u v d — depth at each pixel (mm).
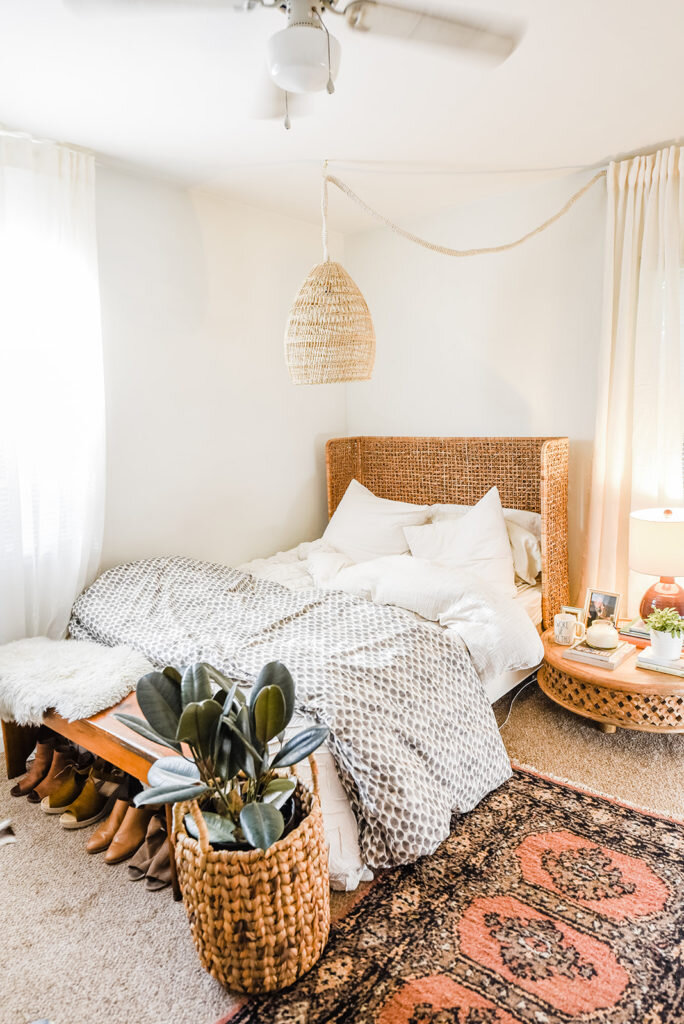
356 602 2543
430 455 3670
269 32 1750
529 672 2852
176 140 2506
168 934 1652
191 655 2186
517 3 1672
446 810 1927
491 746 2195
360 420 4129
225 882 1347
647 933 1574
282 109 2248
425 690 2080
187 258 3127
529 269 3262
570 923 1609
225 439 3402
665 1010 1378
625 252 2826
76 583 2689
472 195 3295
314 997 1434
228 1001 1451
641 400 2832
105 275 2801
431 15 1603
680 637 2416
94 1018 1416
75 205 2570
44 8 1620
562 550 3119
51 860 1938
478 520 3111
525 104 2256
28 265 2459
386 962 1517
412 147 2639
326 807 1776
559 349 3219
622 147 2682
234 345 3406
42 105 2193
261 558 3658
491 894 1713
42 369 2523
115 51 1844
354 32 1743
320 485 4035
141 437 3002
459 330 3574
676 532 2516
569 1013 1376
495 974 1474
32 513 2547
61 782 2184
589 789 2186
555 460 2955
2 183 2357
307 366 2473
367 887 1760
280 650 2141
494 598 2434
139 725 1501
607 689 2410
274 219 3559
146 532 3059
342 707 1834
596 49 1903
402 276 3781
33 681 2113
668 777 2252
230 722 1393
